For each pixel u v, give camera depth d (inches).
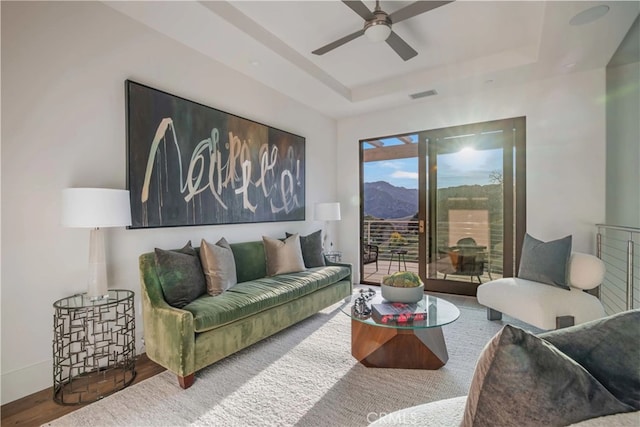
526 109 147.4
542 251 114.4
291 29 112.9
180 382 79.0
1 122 74.3
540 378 26.5
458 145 166.9
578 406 26.5
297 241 143.1
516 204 152.7
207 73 121.8
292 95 161.3
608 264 130.4
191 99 116.0
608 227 113.2
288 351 99.3
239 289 106.0
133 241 99.0
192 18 97.7
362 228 198.7
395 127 182.9
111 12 93.7
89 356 81.1
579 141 137.3
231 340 89.9
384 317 82.4
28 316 78.0
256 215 143.2
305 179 176.1
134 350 89.7
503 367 26.8
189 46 114.2
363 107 179.9
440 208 172.7
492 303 116.0
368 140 193.9
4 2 74.8
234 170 132.3
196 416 68.1
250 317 96.7
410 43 122.5
